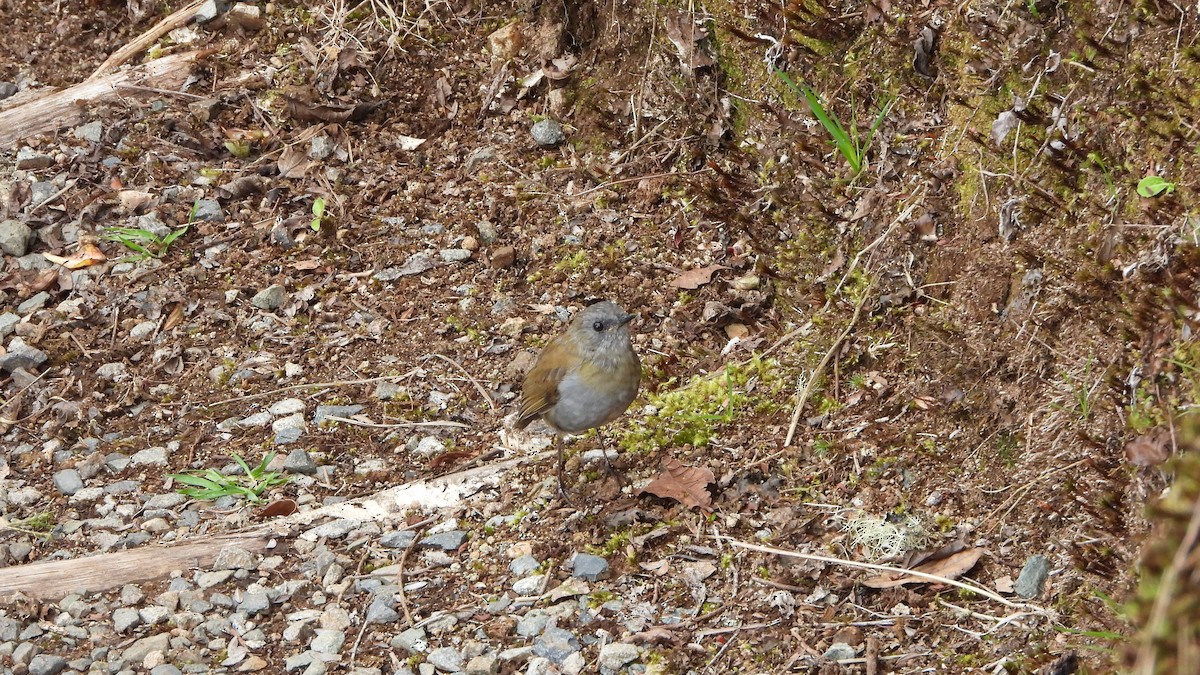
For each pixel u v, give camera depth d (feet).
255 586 20.34
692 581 19.51
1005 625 17.67
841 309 23.63
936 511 19.97
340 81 32.12
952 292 22.15
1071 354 19.74
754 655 18.03
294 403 24.89
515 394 24.75
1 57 33.99
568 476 22.29
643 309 26.32
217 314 27.17
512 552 20.63
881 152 24.22
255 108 31.94
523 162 30.40
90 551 21.48
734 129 27.99
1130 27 20.44
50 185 30.22
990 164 21.74
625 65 30.17
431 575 20.35
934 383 21.68
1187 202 18.65
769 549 19.75
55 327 26.99
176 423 24.66
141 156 30.99
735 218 26.91
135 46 33.50
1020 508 19.29
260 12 33.73
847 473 21.12
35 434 24.59
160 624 19.76
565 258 27.84
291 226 29.14
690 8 28.09
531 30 31.91
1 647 19.31
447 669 18.25
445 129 31.45
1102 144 20.49
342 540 21.39
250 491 22.39
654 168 29.14
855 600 18.78
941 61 23.52
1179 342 17.95
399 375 25.50
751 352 24.68
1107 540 17.80
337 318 27.09
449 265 28.14
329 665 18.60
